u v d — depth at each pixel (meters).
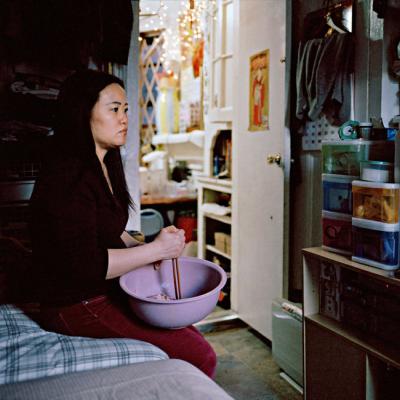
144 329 1.50
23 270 2.26
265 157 2.70
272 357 2.64
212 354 1.54
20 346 1.35
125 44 2.36
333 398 1.79
